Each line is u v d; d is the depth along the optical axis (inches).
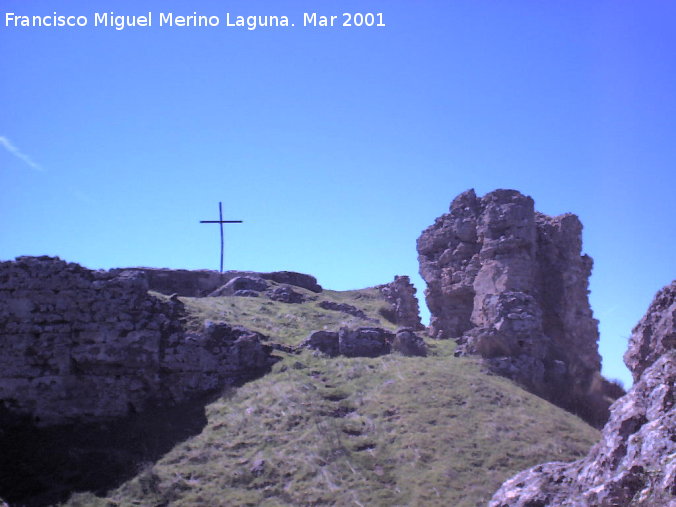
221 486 1120.2
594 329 1804.9
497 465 1130.0
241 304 1763.0
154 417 1328.7
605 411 1510.8
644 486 540.7
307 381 1387.8
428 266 1915.6
